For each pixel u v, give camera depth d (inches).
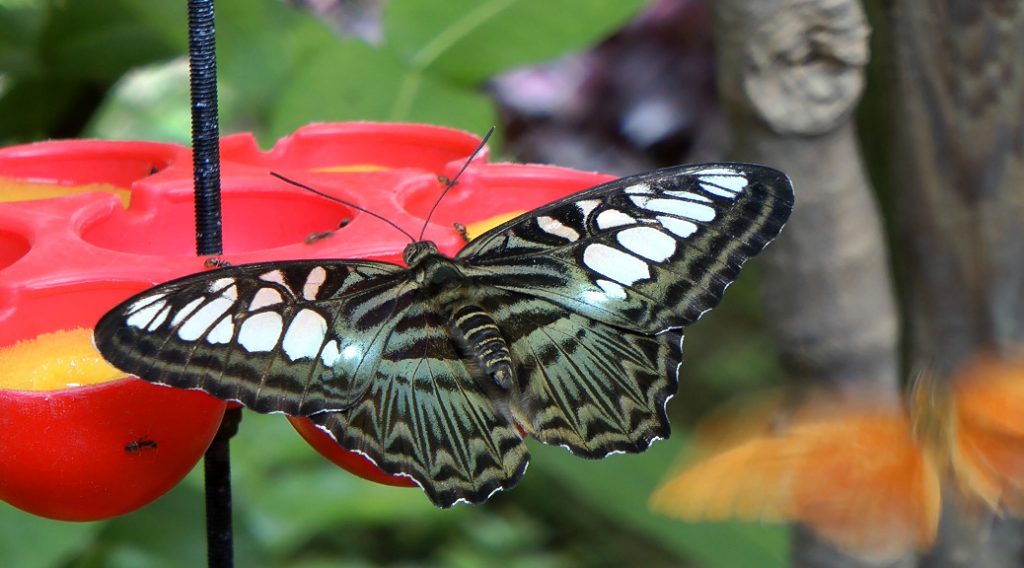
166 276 17.4
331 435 17.5
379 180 19.1
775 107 19.0
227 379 17.0
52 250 17.6
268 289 17.4
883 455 16.9
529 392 18.2
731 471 16.8
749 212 18.1
